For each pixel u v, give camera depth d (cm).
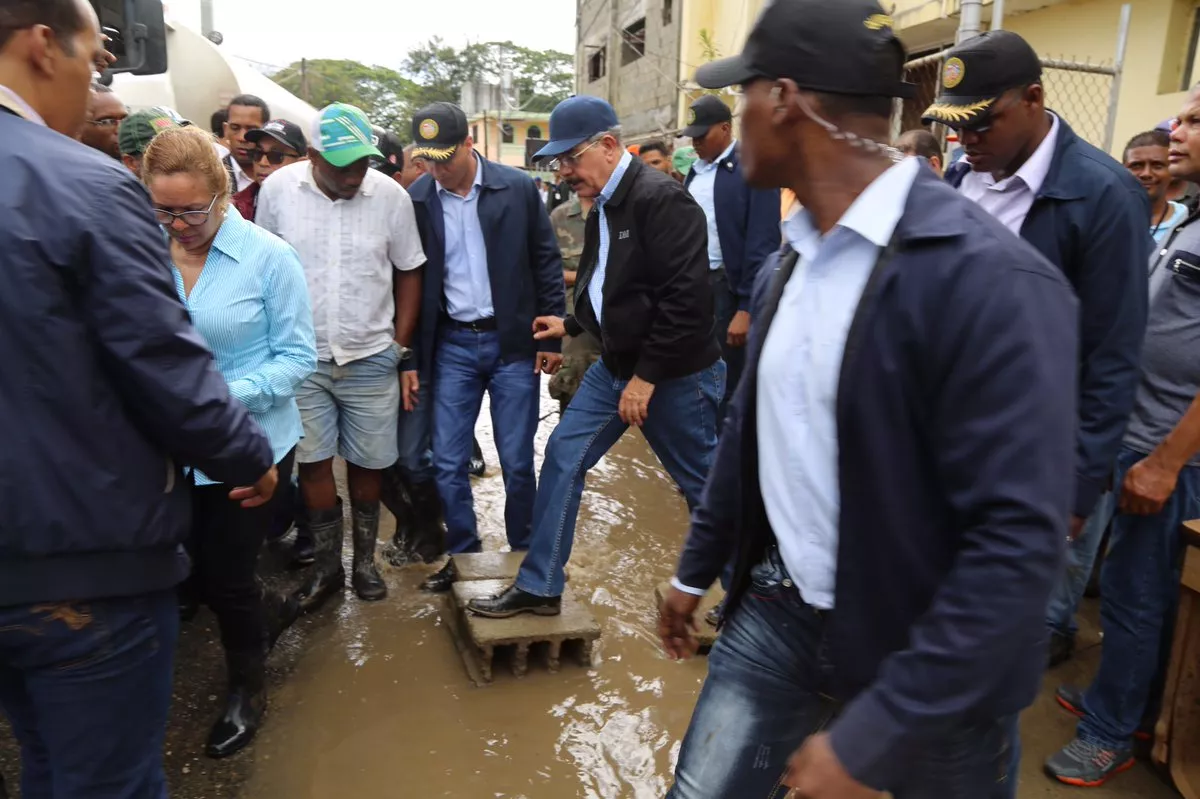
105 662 160
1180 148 251
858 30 129
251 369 265
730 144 484
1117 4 613
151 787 177
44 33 150
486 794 252
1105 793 256
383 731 280
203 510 255
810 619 156
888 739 114
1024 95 223
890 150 135
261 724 281
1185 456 233
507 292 363
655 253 292
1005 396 112
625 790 256
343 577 369
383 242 344
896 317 122
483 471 529
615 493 502
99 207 147
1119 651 255
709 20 1220
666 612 188
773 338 144
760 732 164
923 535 129
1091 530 298
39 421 145
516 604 316
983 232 120
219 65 594
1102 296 221
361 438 354
